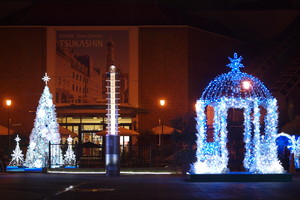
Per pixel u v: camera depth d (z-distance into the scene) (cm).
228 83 3372
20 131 5153
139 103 5578
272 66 5931
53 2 5903
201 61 5738
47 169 3447
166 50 5612
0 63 5566
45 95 3556
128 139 5434
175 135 3556
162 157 3828
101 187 2270
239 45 6222
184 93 5584
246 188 2195
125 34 5612
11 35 5572
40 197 1884
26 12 5862
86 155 4784
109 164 2998
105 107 5291
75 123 5578
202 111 2747
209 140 3444
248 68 5916
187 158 3173
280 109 4806
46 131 3534
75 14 5791
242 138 3509
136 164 3797
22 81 5550
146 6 5884
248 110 2814
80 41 5575
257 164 2677
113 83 3034
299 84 5431
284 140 3641
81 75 5550
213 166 2681
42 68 5541
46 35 5566
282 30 6644
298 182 2536
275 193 1986
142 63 5597
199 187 2248
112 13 5806
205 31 5803
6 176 3041
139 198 1825
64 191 2092
